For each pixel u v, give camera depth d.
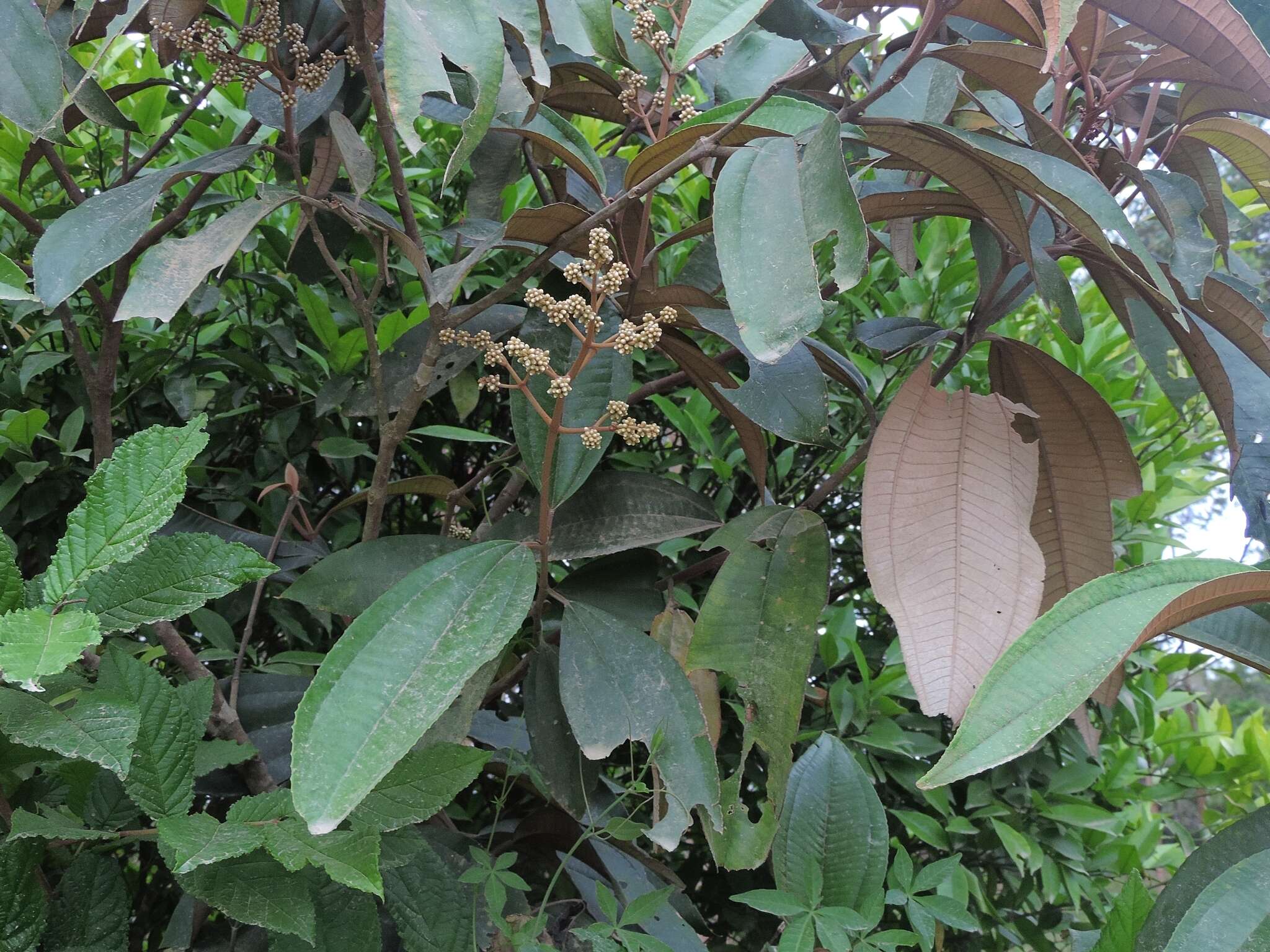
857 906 0.56
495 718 0.77
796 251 0.40
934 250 0.96
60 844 0.46
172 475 0.41
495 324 0.71
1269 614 0.51
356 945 0.47
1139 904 0.50
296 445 0.90
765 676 0.51
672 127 0.66
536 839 0.69
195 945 0.56
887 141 0.51
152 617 0.42
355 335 0.78
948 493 0.46
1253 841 0.46
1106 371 1.02
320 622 0.84
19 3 0.45
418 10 0.42
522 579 0.47
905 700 0.95
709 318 0.57
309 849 0.38
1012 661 0.38
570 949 0.61
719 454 0.94
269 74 0.66
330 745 0.39
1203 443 1.01
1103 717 1.01
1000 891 1.03
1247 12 0.57
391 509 0.99
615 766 0.89
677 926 0.65
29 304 0.59
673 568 0.92
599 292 0.46
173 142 0.89
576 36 0.50
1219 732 1.15
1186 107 0.60
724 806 0.52
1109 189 0.64
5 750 0.43
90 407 0.82
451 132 0.99
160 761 0.43
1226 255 0.67
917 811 0.88
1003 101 0.72
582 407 0.58
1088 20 0.56
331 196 0.58
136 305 0.44
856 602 1.06
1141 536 0.94
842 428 0.96
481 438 0.77
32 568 0.83
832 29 0.56
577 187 0.76
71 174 0.88
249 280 0.84
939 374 0.64
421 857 0.54
